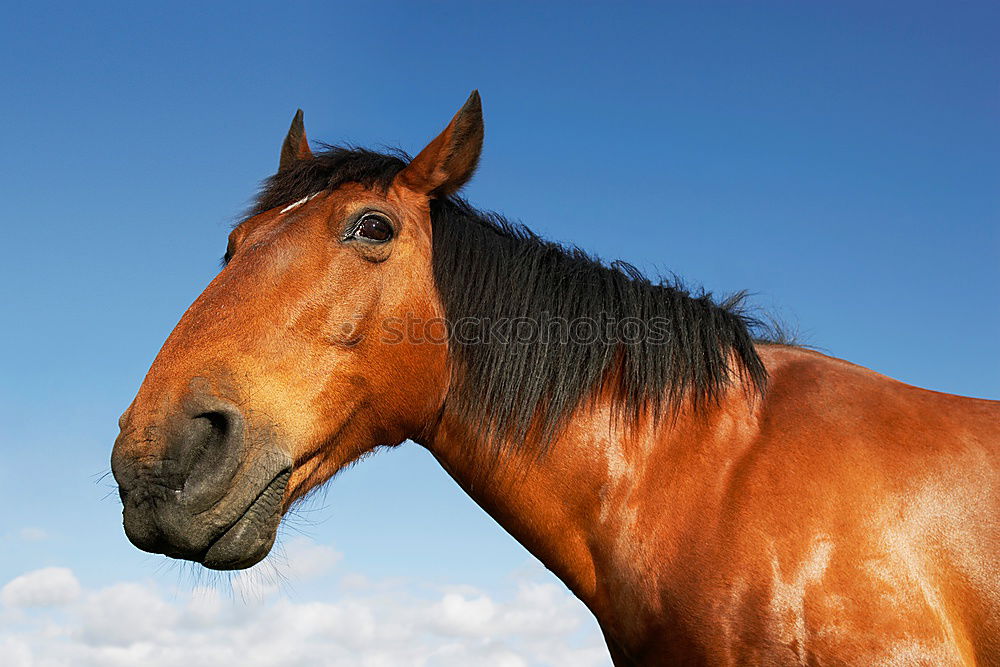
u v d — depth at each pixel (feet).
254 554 9.00
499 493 10.50
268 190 11.37
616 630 9.86
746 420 9.89
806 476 9.05
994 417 9.47
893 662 8.16
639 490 9.80
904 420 9.46
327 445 10.11
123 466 8.51
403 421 10.74
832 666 8.29
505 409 10.38
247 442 8.98
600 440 10.10
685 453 9.79
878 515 8.72
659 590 9.30
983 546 8.56
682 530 9.34
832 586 8.46
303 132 13.29
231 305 9.58
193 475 8.64
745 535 8.93
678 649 9.17
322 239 10.16
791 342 11.88
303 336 9.75
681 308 10.62
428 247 10.93
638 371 10.23
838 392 9.93
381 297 10.29
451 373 10.77
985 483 8.84
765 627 8.59
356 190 10.69
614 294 10.80
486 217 11.93
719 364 10.20
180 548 8.52
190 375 8.95
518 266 10.96
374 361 10.23
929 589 8.45
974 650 8.47
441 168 11.05
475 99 11.03
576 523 10.11
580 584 10.16
